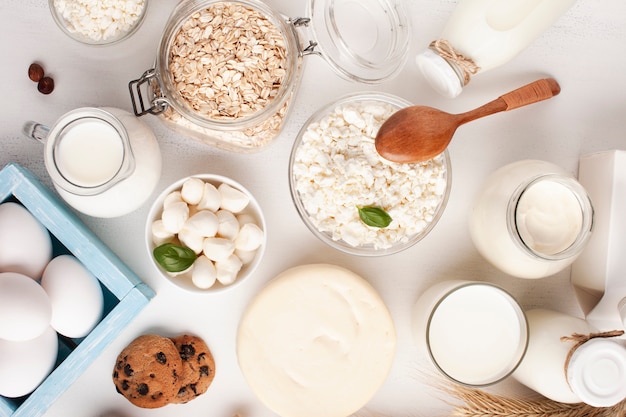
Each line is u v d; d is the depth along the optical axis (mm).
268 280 705
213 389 705
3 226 624
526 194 638
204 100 637
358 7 676
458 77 657
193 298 701
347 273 677
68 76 694
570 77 707
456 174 706
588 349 609
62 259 640
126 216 698
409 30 672
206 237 654
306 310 678
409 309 708
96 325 650
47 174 697
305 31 696
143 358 651
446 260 708
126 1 667
